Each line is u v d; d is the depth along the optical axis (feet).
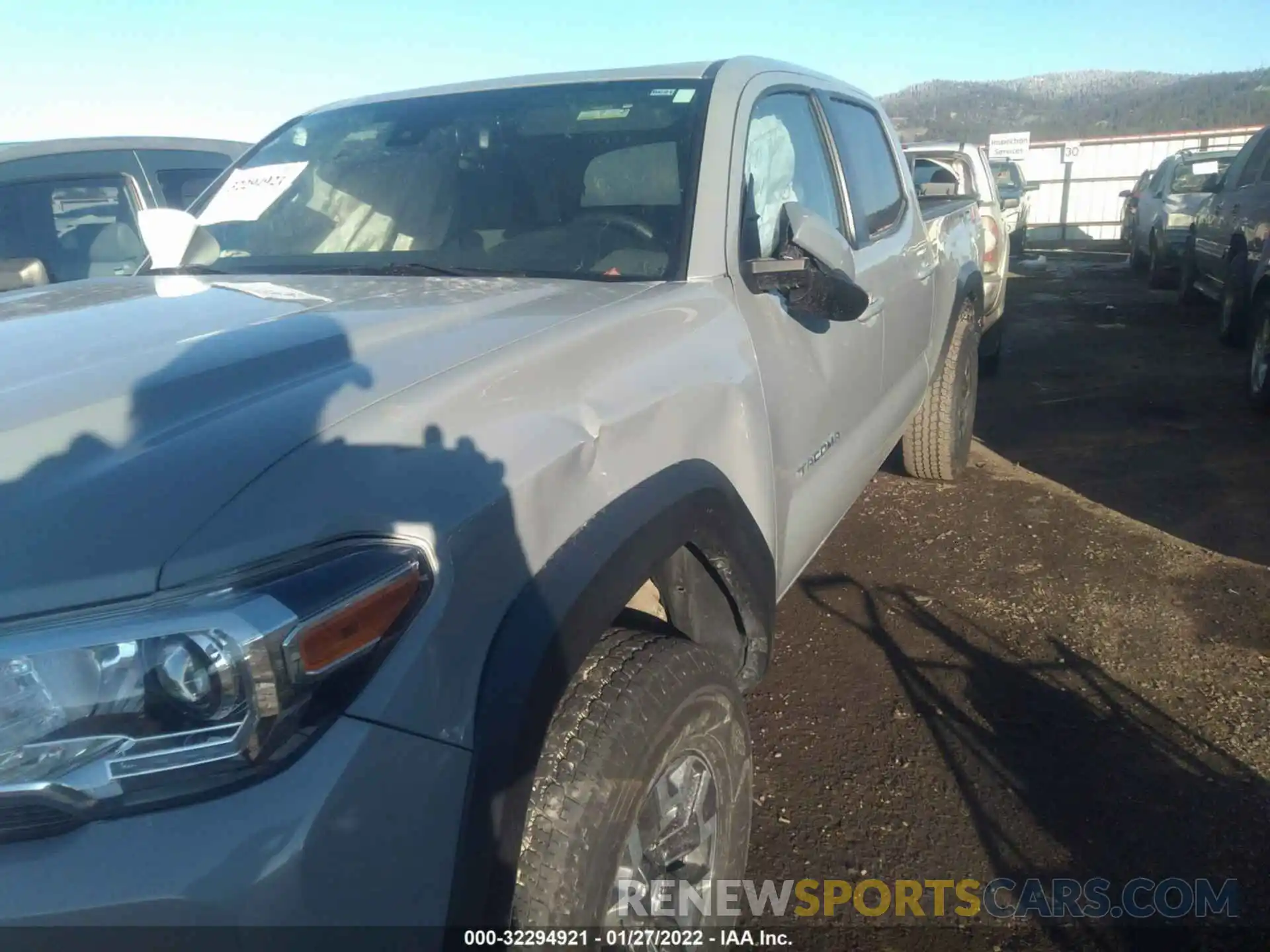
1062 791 9.64
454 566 4.81
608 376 6.42
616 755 5.62
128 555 4.30
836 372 10.25
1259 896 8.29
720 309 8.11
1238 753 10.14
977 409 25.21
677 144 9.22
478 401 5.51
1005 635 12.67
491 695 4.85
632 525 5.92
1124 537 15.65
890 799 9.59
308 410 5.10
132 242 18.90
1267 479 18.65
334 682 4.34
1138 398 25.67
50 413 5.16
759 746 10.49
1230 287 31.35
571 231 9.03
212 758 4.15
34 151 18.33
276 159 11.15
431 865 4.51
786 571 9.39
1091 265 63.10
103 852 4.04
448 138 10.39
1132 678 11.60
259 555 4.37
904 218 14.08
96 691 4.12
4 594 4.22
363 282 8.29
